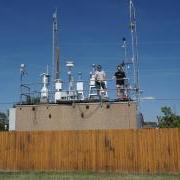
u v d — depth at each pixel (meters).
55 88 26.23
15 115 26.28
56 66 27.45
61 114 25.39
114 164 22.45
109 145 22.59
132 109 24.47
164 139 21.92
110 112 24.67
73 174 21.81
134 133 22.33
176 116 42.25
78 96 25.59
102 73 25.22
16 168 23.64
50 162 23.27
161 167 21.86
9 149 23.86
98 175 21.34
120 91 24.88
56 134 23.33
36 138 23.56
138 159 22.17
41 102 26.14
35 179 20.06
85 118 25.00
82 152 22.92
